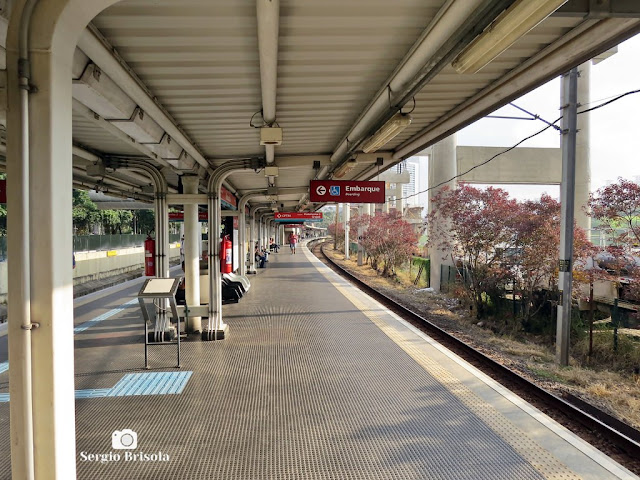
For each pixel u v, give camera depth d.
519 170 17.94
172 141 5.36
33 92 1.98
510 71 4.09
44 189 2.01
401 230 19.55
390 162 8.02
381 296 13.63
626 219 7.60
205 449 3.30
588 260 8.14
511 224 9.41
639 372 6.44
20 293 1.99
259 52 3.17
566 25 3.25
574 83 6.95
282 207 24.86
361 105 4.97
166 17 2.87
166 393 4.43
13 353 2.01
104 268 17.00
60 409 2.10
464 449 3.29
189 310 6.65
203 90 4.25
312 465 3.08
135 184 9.88
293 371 5.10
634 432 4.43
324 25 3.12
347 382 4.74
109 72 3.31
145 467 3.06
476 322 10.20
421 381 4.77
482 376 4.93
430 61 3.30
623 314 8.00
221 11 2.81
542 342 8.42
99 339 6.66
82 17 2.07
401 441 3.42
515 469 3.02
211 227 6.66
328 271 18.20
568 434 3.53
